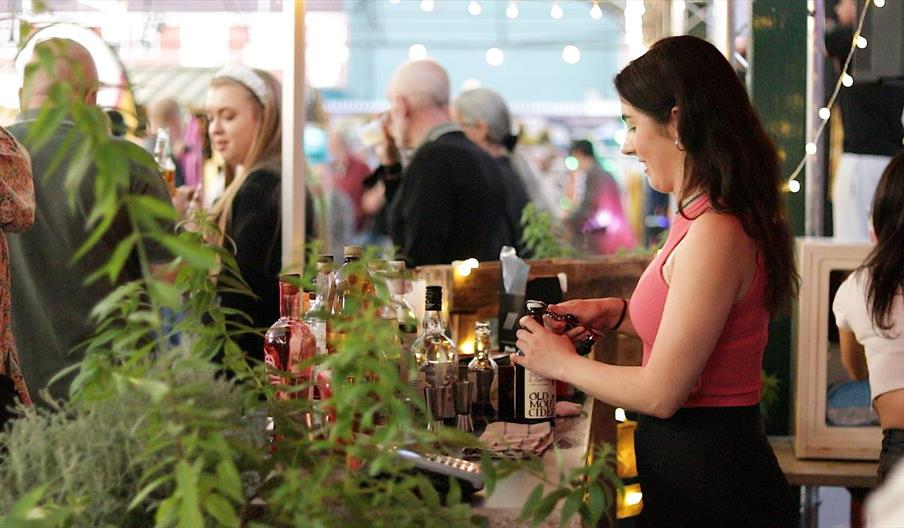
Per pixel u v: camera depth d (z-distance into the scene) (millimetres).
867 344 2730
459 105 5078
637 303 2104
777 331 3785
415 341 2229
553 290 2666
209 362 1353
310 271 1505
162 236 1006
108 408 1253
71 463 1214
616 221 5992
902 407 2641
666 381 1916
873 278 2629
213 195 3951
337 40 5617
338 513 1175
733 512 2012
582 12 7035
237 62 4273
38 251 2924
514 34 8008
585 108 8914
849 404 3486
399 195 4723
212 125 3762
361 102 8062
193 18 4305
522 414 2262
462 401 2209
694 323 1902
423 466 1595
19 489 1236
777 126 3789
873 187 3752
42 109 998
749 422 2047
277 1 4320
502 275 2756
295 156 3551
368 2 7191
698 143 1986
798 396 3510
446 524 1182
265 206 3639
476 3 5477
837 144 3770
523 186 5117
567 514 1239
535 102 9625
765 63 3773
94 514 1202
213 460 1135
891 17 3699
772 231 1999
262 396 1440
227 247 3621
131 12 4262
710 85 2000
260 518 1214
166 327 1849
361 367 1188
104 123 1015
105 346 1588
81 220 2896
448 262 4652
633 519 3059
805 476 3395
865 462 3488
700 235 1928
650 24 4078
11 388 2016
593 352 3053
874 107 3734
